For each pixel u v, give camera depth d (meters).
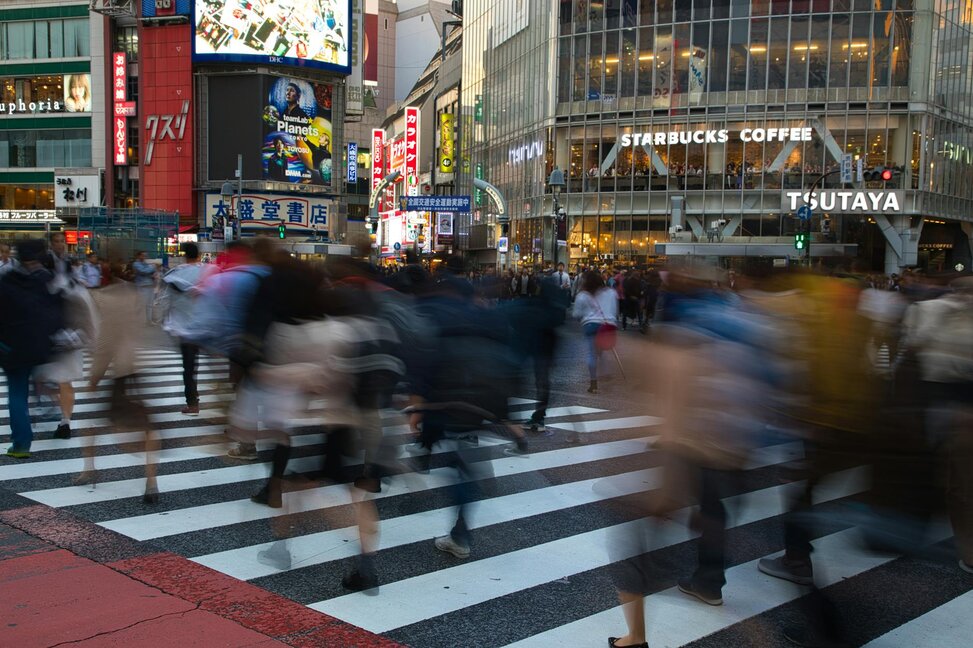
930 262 47.44
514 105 54.12
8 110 57.78
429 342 5.33
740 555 5.86
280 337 5.14
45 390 9.80
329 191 56.75
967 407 4.27
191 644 4.11
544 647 4.29
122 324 6.66
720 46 43.56
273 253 5.14
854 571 5.43
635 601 4.15
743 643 4.37
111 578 5.03
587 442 9.48
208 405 11.21
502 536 6.12
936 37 41.41
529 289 24.95
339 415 5.09
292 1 53.56
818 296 4.30
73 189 55.25
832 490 4.15
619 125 46.00
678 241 42.47
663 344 4.21
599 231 46.59
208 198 53.66
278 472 5.50
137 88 55.81
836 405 4.02
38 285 7.96
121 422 6.66
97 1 55.12
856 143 41.78
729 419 4.08
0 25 57.41
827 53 41.94
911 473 3.80
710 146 43.94
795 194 42.03
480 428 5.36
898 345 6.05
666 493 4.16
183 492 7.05
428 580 5.22
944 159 43.09
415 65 110.75
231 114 53.50
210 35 52.19
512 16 54.41
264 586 5.03
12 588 4.83
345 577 5.03
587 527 6.36
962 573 5.59
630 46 45.56
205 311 5.83
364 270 6.38
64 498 6.79
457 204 33.81
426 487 7.48
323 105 56.12
